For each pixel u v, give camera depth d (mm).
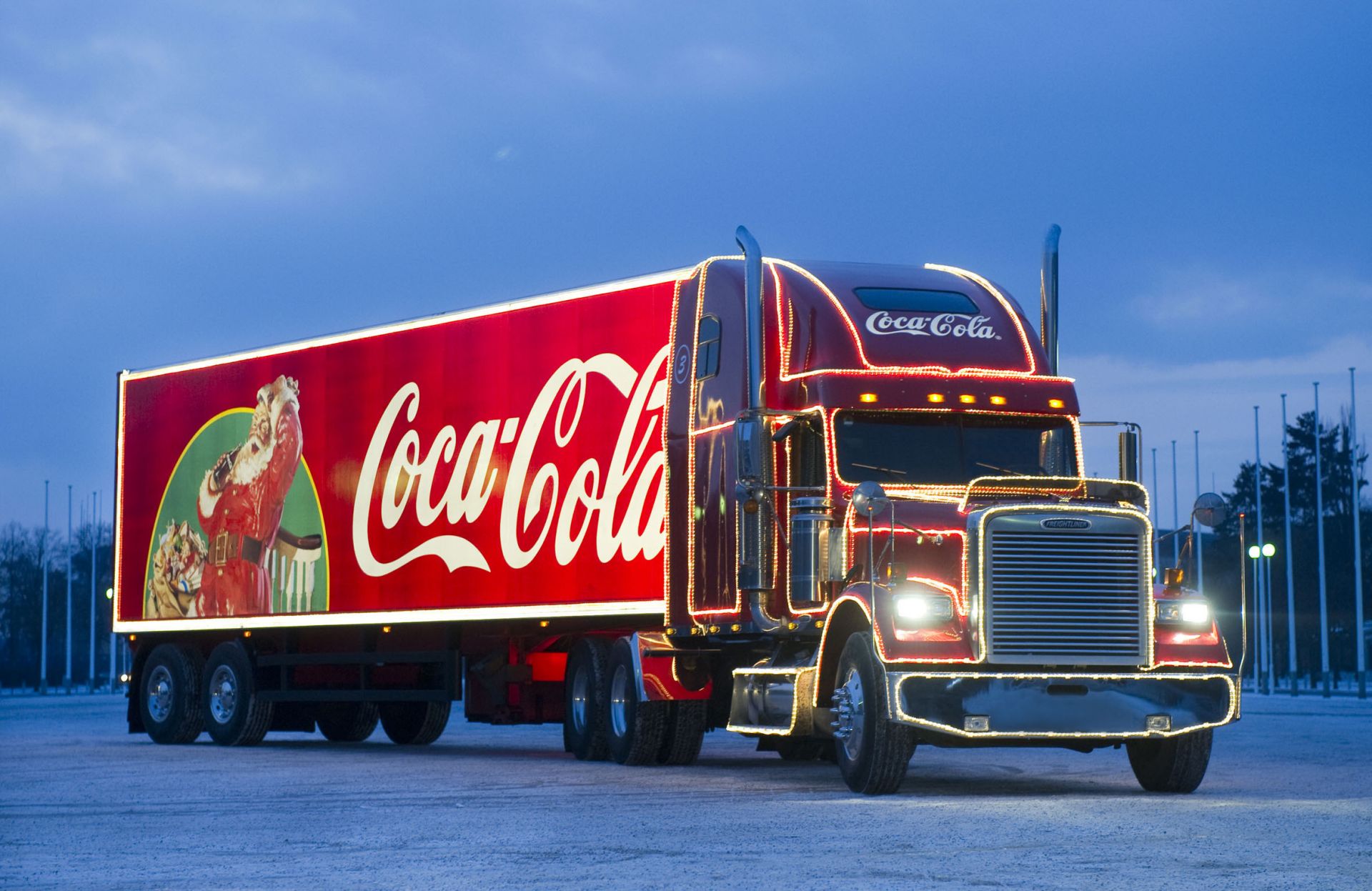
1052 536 15469
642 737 20328
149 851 11891
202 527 27594
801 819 13555
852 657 15727
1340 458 120688
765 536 17297
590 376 21406
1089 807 14352
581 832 12773
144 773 20078
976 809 14250
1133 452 17469
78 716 46875
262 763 22047
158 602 28281
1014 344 17641
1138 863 10781
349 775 19516
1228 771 19750
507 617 22281
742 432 16875
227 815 14492
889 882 10008
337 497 25188
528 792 16578
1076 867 10602
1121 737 15406
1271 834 12320
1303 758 22344
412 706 27625
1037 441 17359
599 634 21750
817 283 17750
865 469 16828
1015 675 15188
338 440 25266
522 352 22469
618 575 20719
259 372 26750
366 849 11875
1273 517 122938
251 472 26781
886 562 16062
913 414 17078
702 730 20469
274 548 26203
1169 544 82438
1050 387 17438
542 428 22031
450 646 23812
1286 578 109125
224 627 27016
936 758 23000
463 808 14898
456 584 23125
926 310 17578
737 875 10367
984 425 17234
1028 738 15711
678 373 19953
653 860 11141
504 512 22484
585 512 21281
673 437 19906
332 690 25906
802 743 22141
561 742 29594
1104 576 15531
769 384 18000
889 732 15336
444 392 23625
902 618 15281
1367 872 10336
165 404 28516
